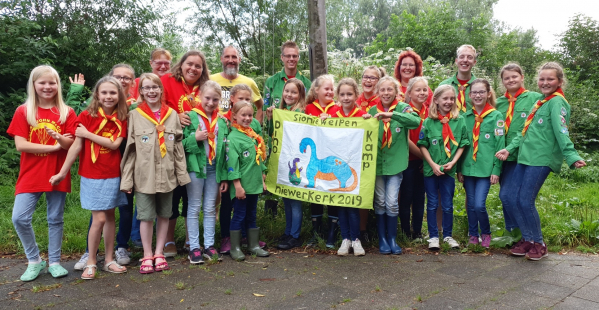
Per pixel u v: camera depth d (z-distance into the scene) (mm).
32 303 3127
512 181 4484
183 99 4621
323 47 6402
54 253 3805
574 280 3559
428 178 4777
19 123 3670
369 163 4578
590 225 4832
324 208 5613
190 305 3057
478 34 22594
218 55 13219
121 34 11336
